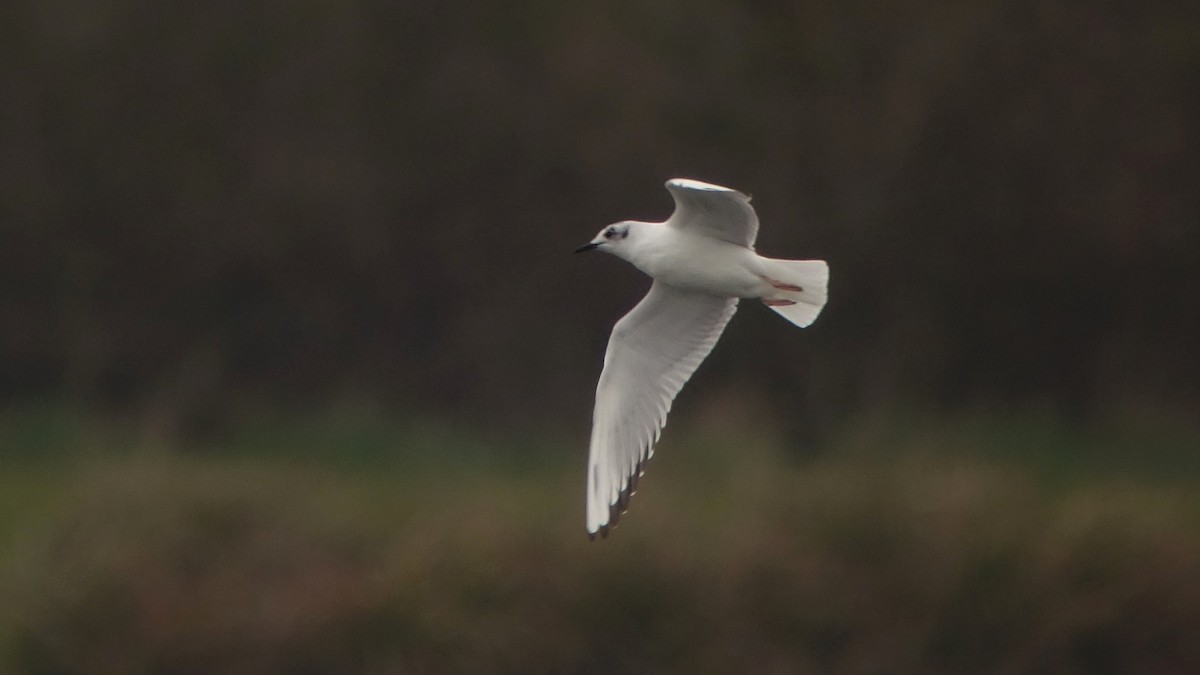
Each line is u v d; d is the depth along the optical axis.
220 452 17.69
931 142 18.22
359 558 10.09
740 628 9.32
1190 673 9.27
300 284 22.11
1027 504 9.97
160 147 21.27
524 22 21.61
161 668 9.25
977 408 18.84
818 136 18.00
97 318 21.27
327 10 21.81
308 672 9.26
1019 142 18.42
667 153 18.80
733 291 6.95
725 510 10.32
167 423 18.75
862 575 9.52
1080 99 18.52
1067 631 9.27
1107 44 18.55
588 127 20.05
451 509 10.77
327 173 21.55
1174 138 18.78
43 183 20.91
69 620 9.38
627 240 7.02
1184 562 9.58
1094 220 18.80
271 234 21.56
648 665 9.21
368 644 9.23
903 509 9.77
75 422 19.22
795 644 9.32
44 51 20.78
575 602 9.30
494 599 9.32
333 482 14.27
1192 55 18.59
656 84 18.81
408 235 21.97
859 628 9.36
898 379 18.20
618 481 7.09
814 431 17.50
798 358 18.41
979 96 18.20
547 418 20.14
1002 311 19.53
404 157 21.86
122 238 21.39
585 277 21.05
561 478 15.70
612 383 7.24
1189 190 18.92
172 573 9.79
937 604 9.35
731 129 18.44
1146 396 19.53
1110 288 19.69
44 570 9.87
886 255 18.39
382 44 21.98
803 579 9.42
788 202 18.03
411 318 22.12
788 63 18.20
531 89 21.31
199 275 21.72
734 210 6.68
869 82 18.05
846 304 18.52
